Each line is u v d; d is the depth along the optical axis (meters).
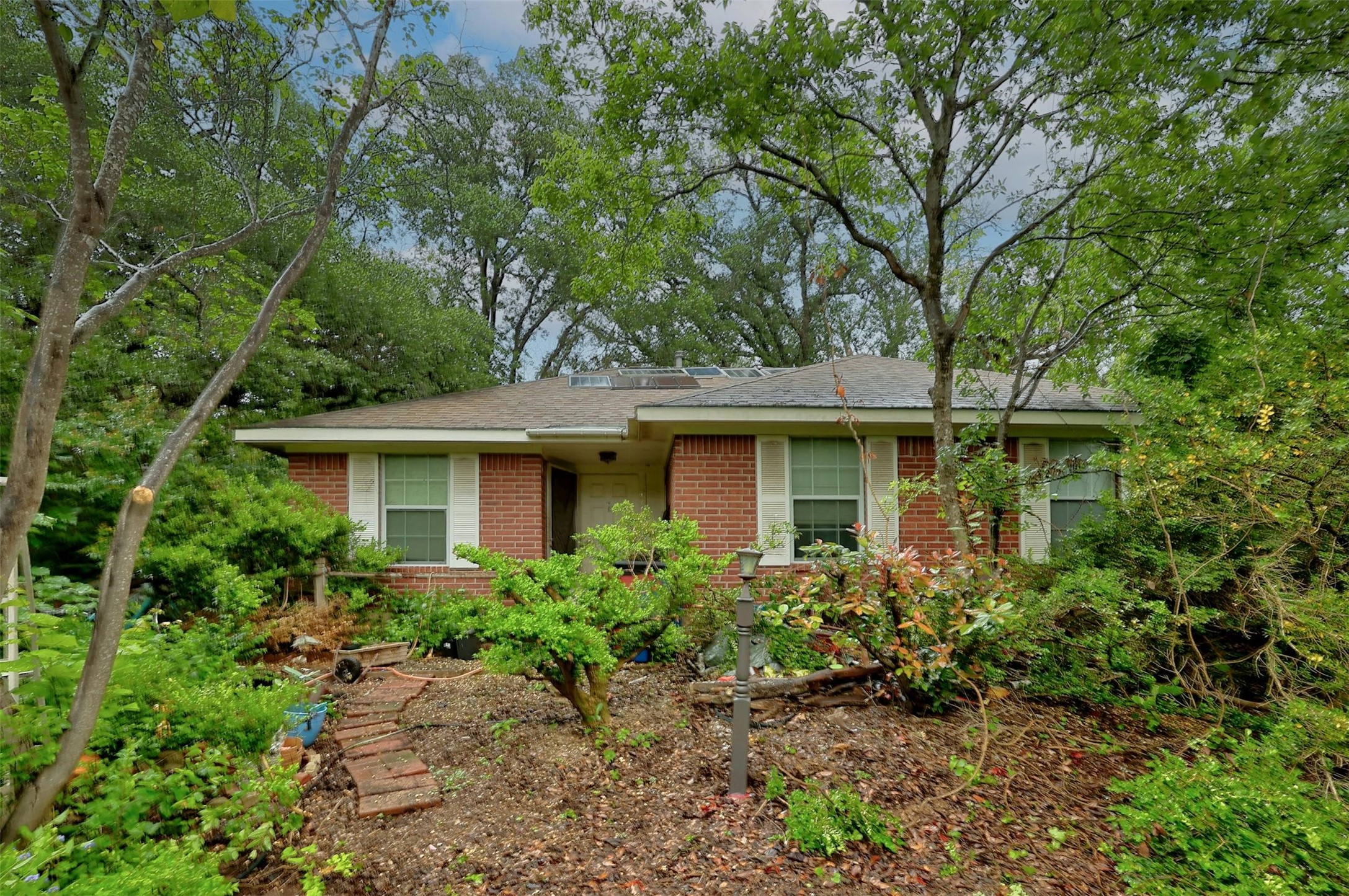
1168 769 3.91
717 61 6.43
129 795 2.77
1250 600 5.28
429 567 9.15
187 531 7.12
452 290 23.67
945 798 3.99
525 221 23.14
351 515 9.14
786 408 7.95
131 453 6.96
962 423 8.30
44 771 2.47
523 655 4.35
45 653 2.58
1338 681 4.41
